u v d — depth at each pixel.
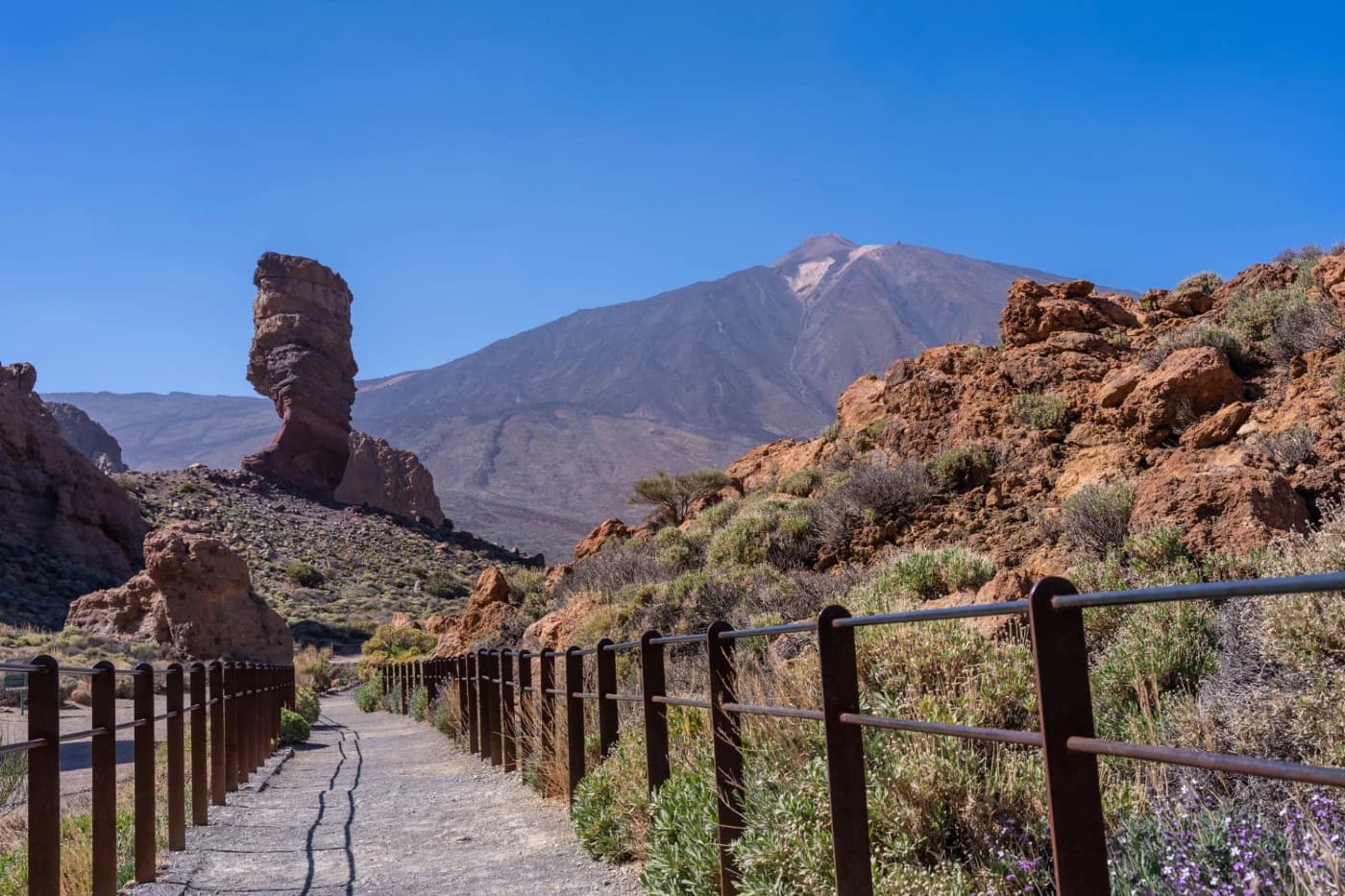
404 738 21.69
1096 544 15.19
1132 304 27.64
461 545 131.38
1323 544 7.96
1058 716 2.63
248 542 104.06
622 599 23.39
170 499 110.94
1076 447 20.95
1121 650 7.52
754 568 21.48
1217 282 26.92
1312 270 19.94
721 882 5.66
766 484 32.88
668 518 37.06
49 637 43.28
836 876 4.04
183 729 9.02
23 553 68.50
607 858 7.66
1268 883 3.50
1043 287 26.81
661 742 7.38
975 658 6.67
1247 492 12.62
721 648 5.91
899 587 14.32
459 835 9.23
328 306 144.75
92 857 6.63
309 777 14.68
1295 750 5.17
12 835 9.97
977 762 5.13
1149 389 19.38
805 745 6.03
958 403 24.56
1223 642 7.36
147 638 45.75
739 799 5.73
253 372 141.75
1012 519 19.38
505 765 13.60
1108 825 4.61
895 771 4.97
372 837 9.34
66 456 83.25
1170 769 5.37
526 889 6.97
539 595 35.09
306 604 88.31
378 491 164.38
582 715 9.74
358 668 58.75
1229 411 17.44
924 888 4.42
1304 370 17.73
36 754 5.39
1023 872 4.30
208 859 8.47
